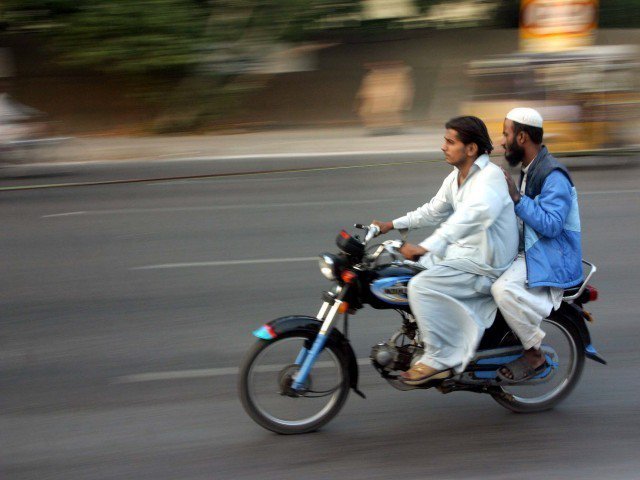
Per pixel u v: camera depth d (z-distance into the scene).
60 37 17.75
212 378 4.69
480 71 12.41
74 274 6.83
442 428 4.07
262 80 19.12
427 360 3.94
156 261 7.21
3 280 6.68
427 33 19.86
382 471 3.63
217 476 3.58
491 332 4.07
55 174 12.46
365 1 18.81
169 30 17.70
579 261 4.03
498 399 4.21
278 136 17.08
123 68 17.72
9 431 4.02
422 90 19.86
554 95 12.02
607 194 10.02
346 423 4.12
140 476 3.58
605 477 3.58
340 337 4.00
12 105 13.21
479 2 19.25
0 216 9.23
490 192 3.78
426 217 4.21
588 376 4.71
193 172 12.47
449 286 3.87
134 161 13.91
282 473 3.61
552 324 4.24
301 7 18.48
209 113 18.47
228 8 18.12
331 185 10.92
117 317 5.73
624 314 5.77
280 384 3.96
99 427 4.06
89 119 18.84
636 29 21.03
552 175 3.90
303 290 6.31
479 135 3.80
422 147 15.16
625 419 4.17
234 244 7.77
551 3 13.06
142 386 4.57
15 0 17.52
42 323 5.63
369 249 4.04
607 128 11.98
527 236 3.93
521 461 3.73
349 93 19.66
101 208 9.62
